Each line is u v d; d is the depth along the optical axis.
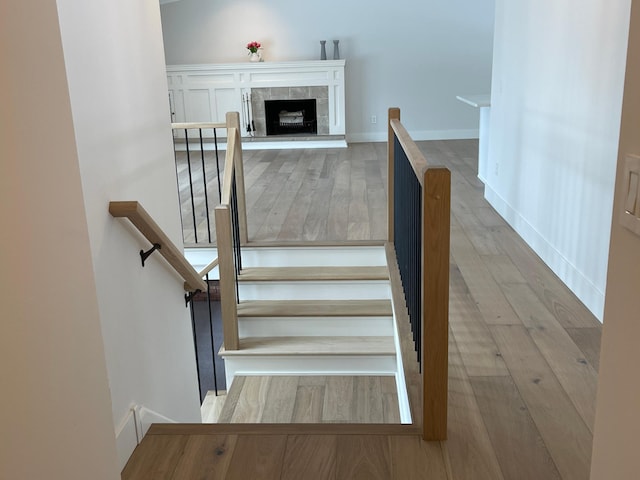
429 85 8.92
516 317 3.03
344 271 4.13
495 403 2.28
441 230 1.88
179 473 1.96
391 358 3.68
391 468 1.93
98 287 1.87
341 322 3.88
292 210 5.22
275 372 3.78
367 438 2.09
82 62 1.81
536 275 3.60
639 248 1.01
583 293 3.17
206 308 6.07
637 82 1.01
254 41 8.82
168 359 2.59
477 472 1.90
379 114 9.06
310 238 4.39
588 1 3.04
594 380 2.43
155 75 2.53
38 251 1.01
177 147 8.73
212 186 6.27
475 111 9.02
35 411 0.99
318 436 2.12
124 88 2.17
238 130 4.07
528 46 4.11
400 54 8.81
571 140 3.30
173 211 2.77
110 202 1.98
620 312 1.09
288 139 8.66
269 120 8.86
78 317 1.15
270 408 3.43
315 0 8.64
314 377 3.76
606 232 2.85
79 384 1.15
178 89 8.62
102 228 1.92
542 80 3.81
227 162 3.90
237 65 8.46
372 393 3.56
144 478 1.94
